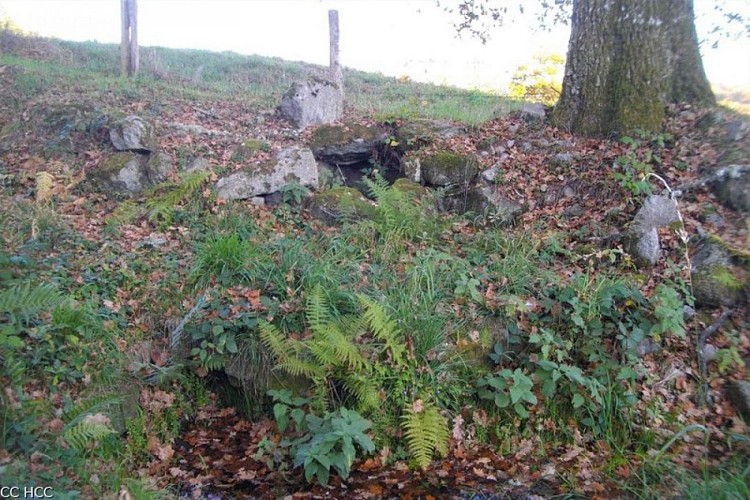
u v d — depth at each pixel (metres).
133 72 11.30
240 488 4.47
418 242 6.78
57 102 8.52
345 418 4.57
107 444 4.37
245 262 5.80
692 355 5.39
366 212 7.07
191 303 5.51
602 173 7.33
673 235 6.31
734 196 6.65
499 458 4.88
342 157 8.63
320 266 5.79
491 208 7.35
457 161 7.71
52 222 6.27
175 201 7.02
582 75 8.30
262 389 5.16
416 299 5.53
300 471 4.65
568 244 6.58
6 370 4.06
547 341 5.19
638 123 7.85
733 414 5.05
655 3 7.89
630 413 5.07
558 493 4.51
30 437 3.77
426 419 4.80
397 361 4.96
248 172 7.42
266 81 12.52
